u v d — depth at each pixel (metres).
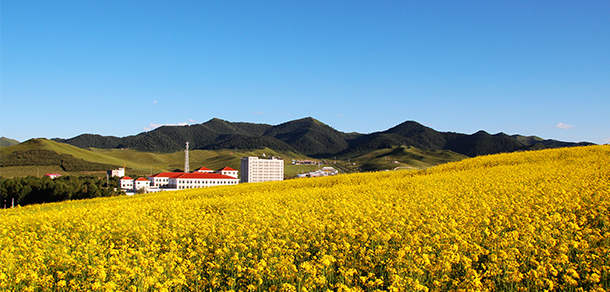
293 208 20.50
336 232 13.89
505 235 12.02
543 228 12.70
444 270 9.77
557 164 34.12
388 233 12.74
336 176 44.09
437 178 30.67
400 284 8.99
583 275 9.91
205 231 15.64
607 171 26.95
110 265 12.14
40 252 13.90
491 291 9.34
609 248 10.79
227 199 26.50
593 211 14.96
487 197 19.78
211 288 10.73
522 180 25.77
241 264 11.48
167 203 26.75
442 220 15.09
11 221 21.33
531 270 9.09
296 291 9.45
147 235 16.20
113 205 29.16
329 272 10.77
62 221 20.86
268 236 13.50
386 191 25.25
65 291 11.26
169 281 10.27
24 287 11.11
